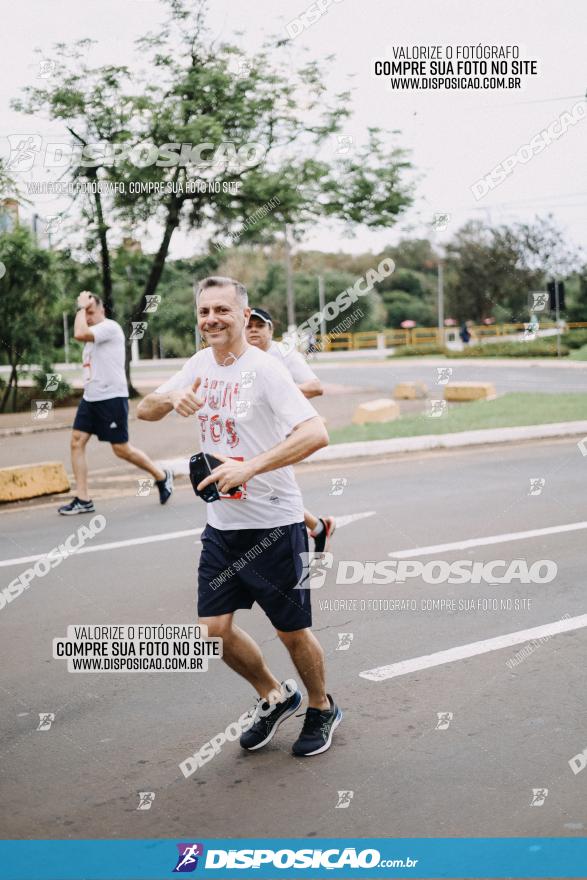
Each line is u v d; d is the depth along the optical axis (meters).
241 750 3.74
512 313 37.34
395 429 13.73
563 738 3.74
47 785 3.47
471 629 5.11
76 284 19.77
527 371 28.06
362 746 3.73
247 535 3.59
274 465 3.40
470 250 35.84
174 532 7.59
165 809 3.28
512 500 8.73
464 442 13.07
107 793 3.40
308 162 18.53
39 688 4.41
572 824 3.11
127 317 21.08
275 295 45.25
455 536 7.27
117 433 8.41
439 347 39.44
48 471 9.50
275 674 4.50
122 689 4.40
